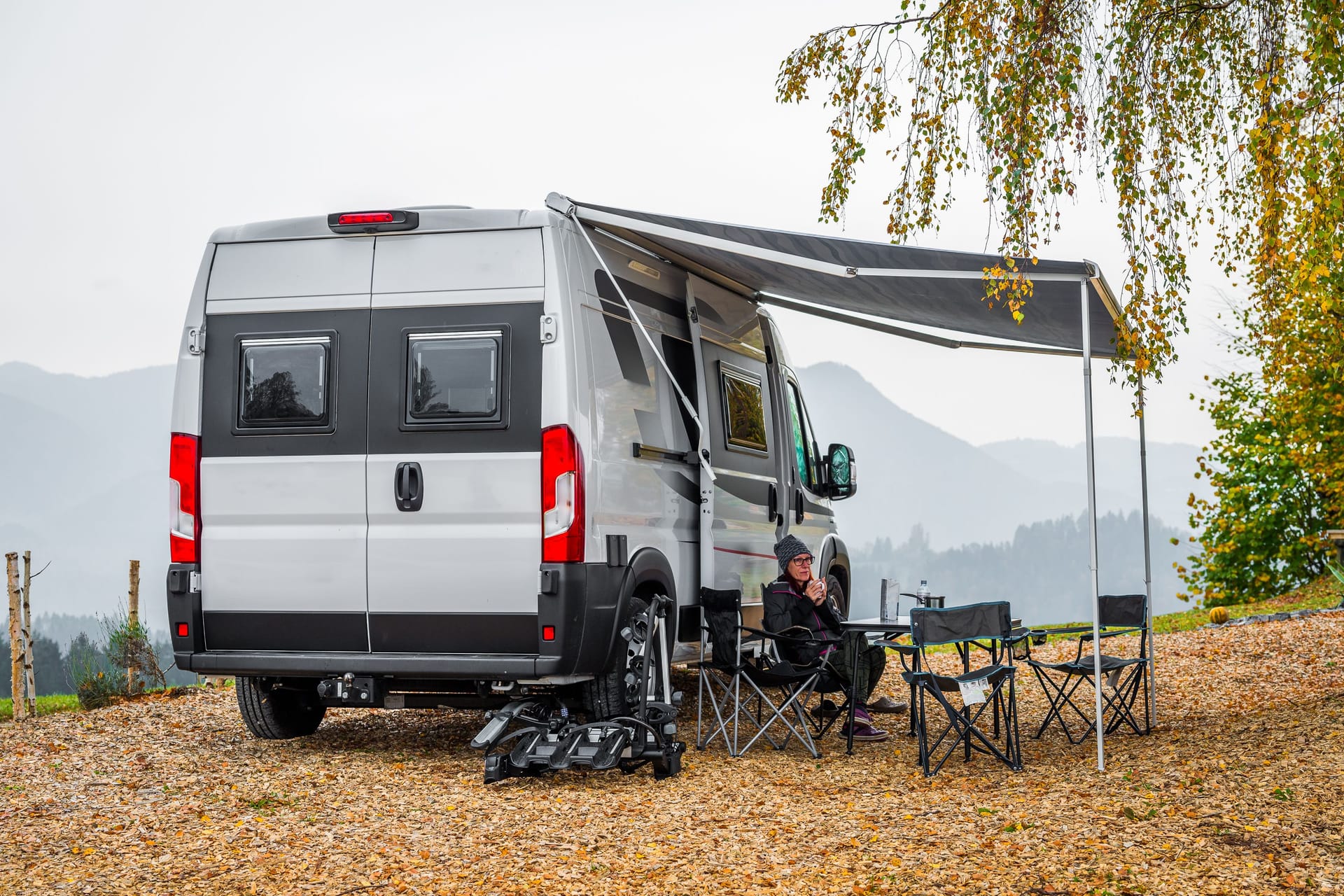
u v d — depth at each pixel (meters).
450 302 5.78
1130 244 6.99
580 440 5.64
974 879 4.01
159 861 4.33
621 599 5.89
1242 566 19.66
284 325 5.96
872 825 4.80
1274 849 4.14
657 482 6.49
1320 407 16.88
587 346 5.86
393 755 6.34
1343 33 6.30
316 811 5.08
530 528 5.62
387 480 5.77
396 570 5.75
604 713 6.02
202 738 6.96
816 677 6.39
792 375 9.01
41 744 6.79
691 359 7.14
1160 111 7.38
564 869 4.23
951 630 5.92
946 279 6.07
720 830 4.75
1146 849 4.22
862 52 7.78
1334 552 17.83
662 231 5.92
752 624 7.80
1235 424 19.34
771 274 7.05
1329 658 9.75
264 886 4.06
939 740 6.37
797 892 3.96
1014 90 7.00
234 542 5.95
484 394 5.70
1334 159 6.23
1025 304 6.77
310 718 6.93
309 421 5.88
